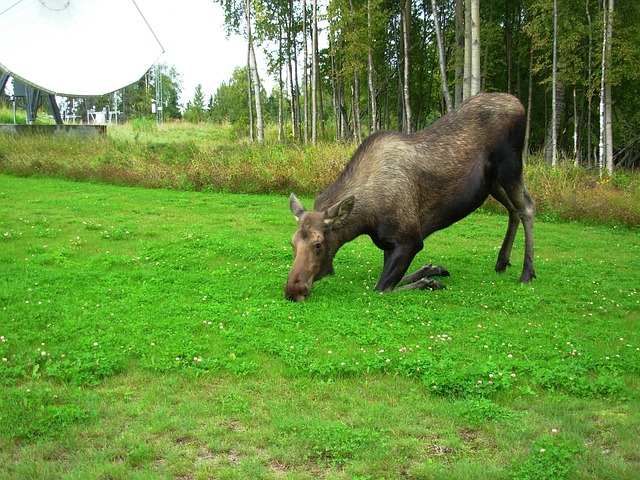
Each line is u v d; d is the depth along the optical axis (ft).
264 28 111.14
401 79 124.26
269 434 13.70
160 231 40.45
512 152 28.04
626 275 32.12
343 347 19.01
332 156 67.67
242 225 44.34
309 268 24.12
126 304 23.26
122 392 15.79
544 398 15.87
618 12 84.43
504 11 111.14
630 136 113.29
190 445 13.32
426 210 27.22
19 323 20.49
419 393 16.01
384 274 26.53
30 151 73.82
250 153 74.23
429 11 118.11
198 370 16.90
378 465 12.51
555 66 77.77
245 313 22.18
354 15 91.56
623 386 16.48
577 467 12.49
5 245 34.19
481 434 14.05
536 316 23.53
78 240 36.14
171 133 127.24
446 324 21.57
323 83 143.95
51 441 13.17
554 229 48.60
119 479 11.90
